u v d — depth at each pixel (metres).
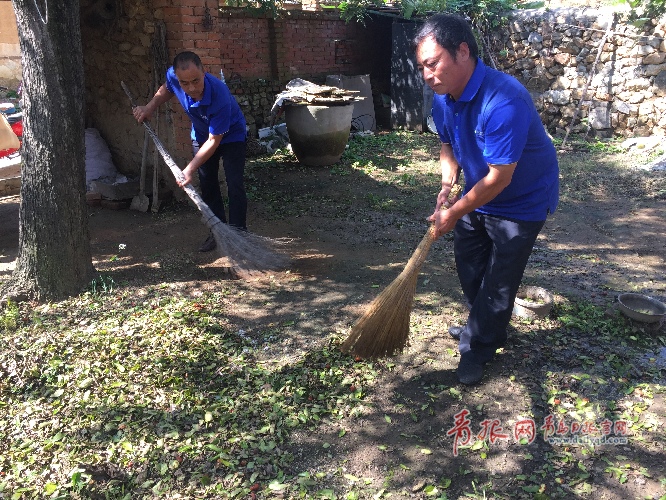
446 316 4.26
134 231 6.17
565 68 11.05
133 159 7.38
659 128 10.19
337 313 4.30
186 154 6.75
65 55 4.12
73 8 4.13
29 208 4.27
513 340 3.92
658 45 9.99
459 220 3.49
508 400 3.32
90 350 3.70
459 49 2.79
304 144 8.77
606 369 3.61
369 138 11.06
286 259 4.91
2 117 6.16
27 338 3.85
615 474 2.78
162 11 6.38
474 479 2.76
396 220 6.61
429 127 11.81
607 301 4.54
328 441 3.00
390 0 12.84
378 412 3.22
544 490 2.67
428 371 3.58
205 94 4.61
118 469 2.77
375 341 3.21
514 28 11.47
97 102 7.52
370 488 2.70
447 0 11.15
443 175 3.48
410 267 3.14
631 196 7.54
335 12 11.73
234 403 3.25
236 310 4.36
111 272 5.00
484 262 3.59
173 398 3.27
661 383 3.48
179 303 4.38
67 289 4.45
